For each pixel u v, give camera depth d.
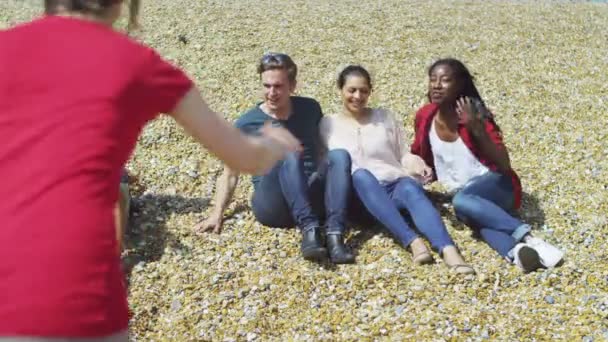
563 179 5.57
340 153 4.68
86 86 1.79
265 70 4.79
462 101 4.71
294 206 4.58
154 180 5.46
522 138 6.21
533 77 7.46
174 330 4.04
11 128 1.79
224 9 9.30
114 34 1.88
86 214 1.75
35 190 1.74
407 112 6.54
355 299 4.26
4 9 9.18
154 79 1.85
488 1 10.70
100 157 1.77
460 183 4.94
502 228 4.63
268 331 4.03
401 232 4.56
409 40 8.38
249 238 4.80
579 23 9.34
